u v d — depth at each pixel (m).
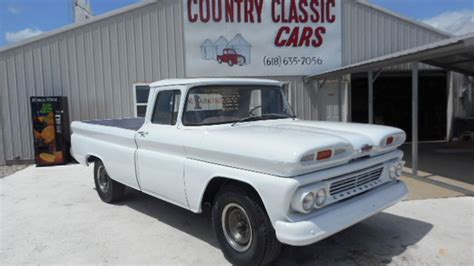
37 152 9.44
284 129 3.92
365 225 4.63
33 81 10.06
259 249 3.30
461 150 11.13
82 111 10.44
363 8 12.11
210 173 3.64
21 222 5.03
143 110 10.87
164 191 4.34
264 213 3.30
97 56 10.43
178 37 10.95
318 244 4.09
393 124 14.68
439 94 14.16
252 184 3.23
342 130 3.99
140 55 10.71
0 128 9.96
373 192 3.74
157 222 4.96
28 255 3.96
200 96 4.22
